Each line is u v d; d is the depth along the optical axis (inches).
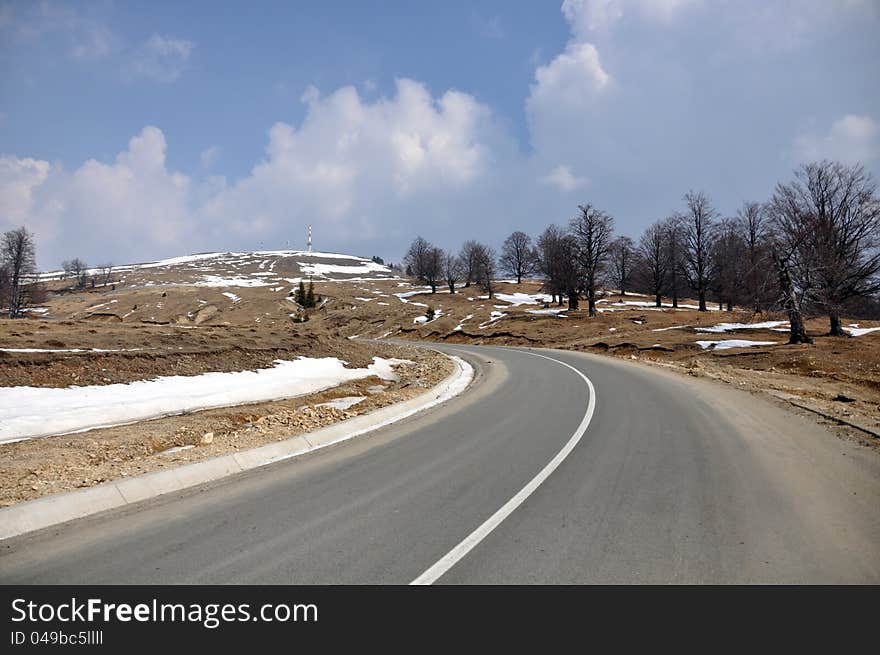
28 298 3348.9
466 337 2183.8
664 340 1446.9
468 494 240.4
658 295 2945.4
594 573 161.8
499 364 1003.3
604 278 3299.7
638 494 235.3
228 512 219.9
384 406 524.7
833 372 882.8
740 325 1635.1
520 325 2256.4
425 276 4335.6
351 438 378.3
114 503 231.5
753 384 686.5
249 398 644.7
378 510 220.2
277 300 3843.5
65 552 181.0
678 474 266.1
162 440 420.8
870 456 296.5
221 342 863.1
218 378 706.2
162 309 3732.8
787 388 669.9
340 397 712.4
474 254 4347.9
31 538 194.2
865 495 229.1
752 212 2428.6
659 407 484.4
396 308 3267.7
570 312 2496.3
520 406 509.4
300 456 324.2
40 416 462.6
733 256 2468.0
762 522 199.5
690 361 1110.4
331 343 1102.4
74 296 5064.0
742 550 175.5
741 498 227.1
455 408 509.0
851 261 1269.7
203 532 197.8
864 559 168.6
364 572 164.4
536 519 206.5
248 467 299.7
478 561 170.6
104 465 318.3
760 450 313.9
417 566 167.8
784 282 1253.1
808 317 1439.5
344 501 232.7
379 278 7126.0
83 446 391.5
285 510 221.5
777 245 1270.9
